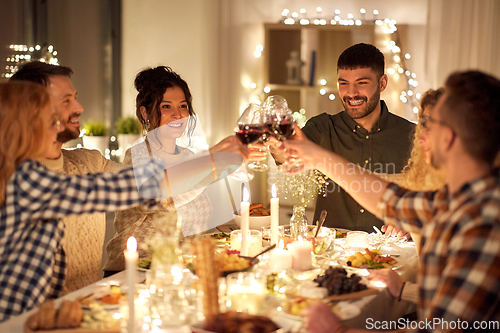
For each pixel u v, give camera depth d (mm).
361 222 2430
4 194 1304
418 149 1876
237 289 1274
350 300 1375
